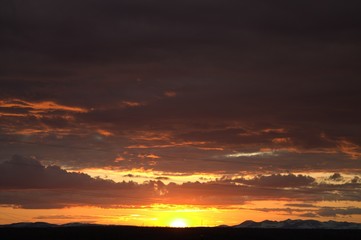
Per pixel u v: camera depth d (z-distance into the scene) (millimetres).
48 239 189875
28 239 188625
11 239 186875
